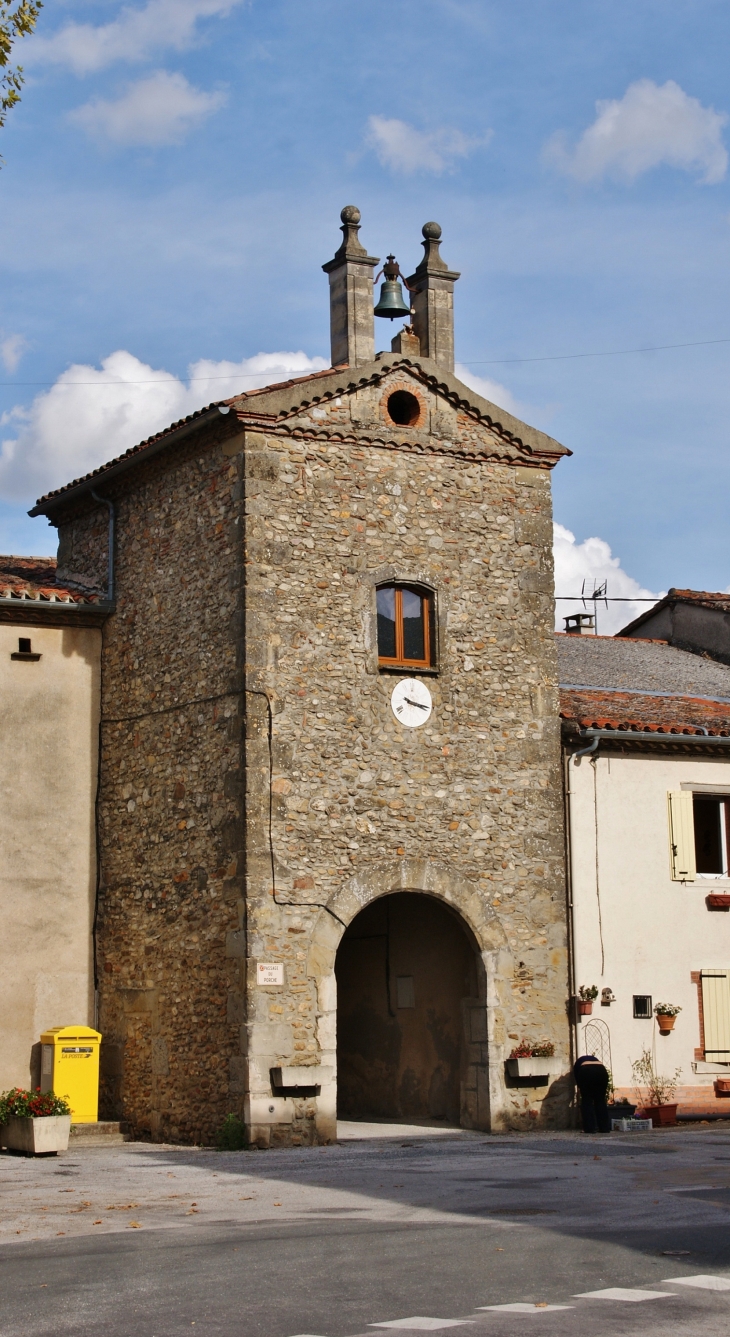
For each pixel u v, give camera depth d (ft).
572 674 76.13
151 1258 31.01
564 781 63.72
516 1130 59.57
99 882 64.44
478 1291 27.50
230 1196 40.63
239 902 55.26
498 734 61.46
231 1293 27.50
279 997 54.95
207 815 57.72
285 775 56.44
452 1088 62.54
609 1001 62.95
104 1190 42.32
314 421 58.95
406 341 63.82
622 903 64.34
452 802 59.93
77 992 63.52
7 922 62.64
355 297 62.54
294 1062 54.85
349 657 58.39
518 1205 37.78
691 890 66.28
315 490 58.65
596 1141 55.16
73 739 65.21
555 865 62.18
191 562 60.44
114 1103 61.87
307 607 57.82
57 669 65.36
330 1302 26.71
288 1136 54.34
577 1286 27.86
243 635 56.44
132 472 64.64
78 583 69.15
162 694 61.57
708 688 77.61
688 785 67.15
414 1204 38.29
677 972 65.10
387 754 58.70
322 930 56.13
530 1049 59.98
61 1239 33.83
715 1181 42.24
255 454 57.57
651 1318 25.20
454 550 61.57
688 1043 64.85
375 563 59.52
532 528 63.67
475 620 61.67
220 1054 55.57
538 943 61.31
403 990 66.08
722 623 86.17
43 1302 26.91
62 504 70.18
